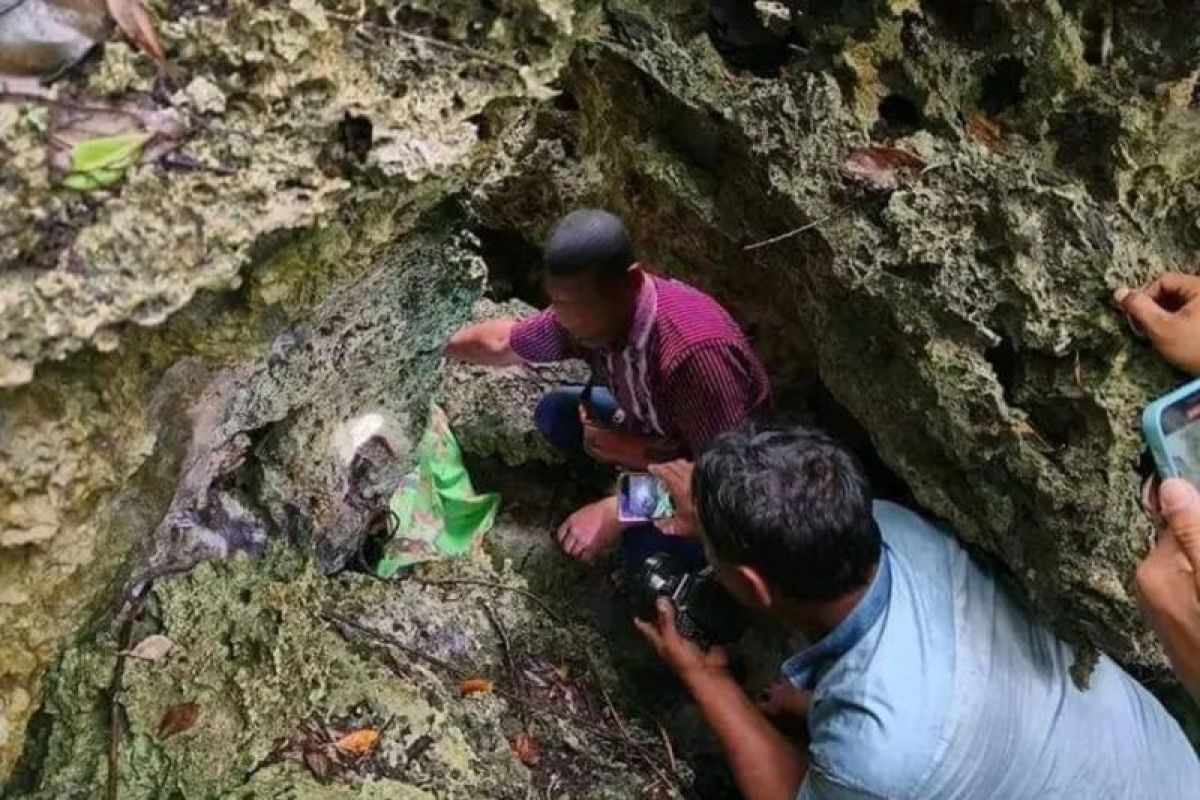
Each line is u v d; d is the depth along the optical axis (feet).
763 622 5.98
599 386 6.02
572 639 5.48
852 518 4.32
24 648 3.26
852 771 4.36
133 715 3.85
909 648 4.43
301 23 2.92
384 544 5.41
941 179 4.02
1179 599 3.42
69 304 2.70
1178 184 4.06
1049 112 4.06
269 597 4.26
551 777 4.92
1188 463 3.57
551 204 6.01
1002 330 4.00
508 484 6.51
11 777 3.79
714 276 5.58
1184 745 4.90
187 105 2.86
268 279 3.16
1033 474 4.03
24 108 2.62
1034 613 4.64
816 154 4.19
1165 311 3.74
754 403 5.24
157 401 3.33
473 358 6.18
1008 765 4.36
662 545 5.80
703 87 4.34
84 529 3.16
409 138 3.16
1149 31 3.93
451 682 4.95
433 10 3.20
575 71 5.02
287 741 4.11
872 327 4.41
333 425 4.56
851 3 4.17
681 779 5.16
